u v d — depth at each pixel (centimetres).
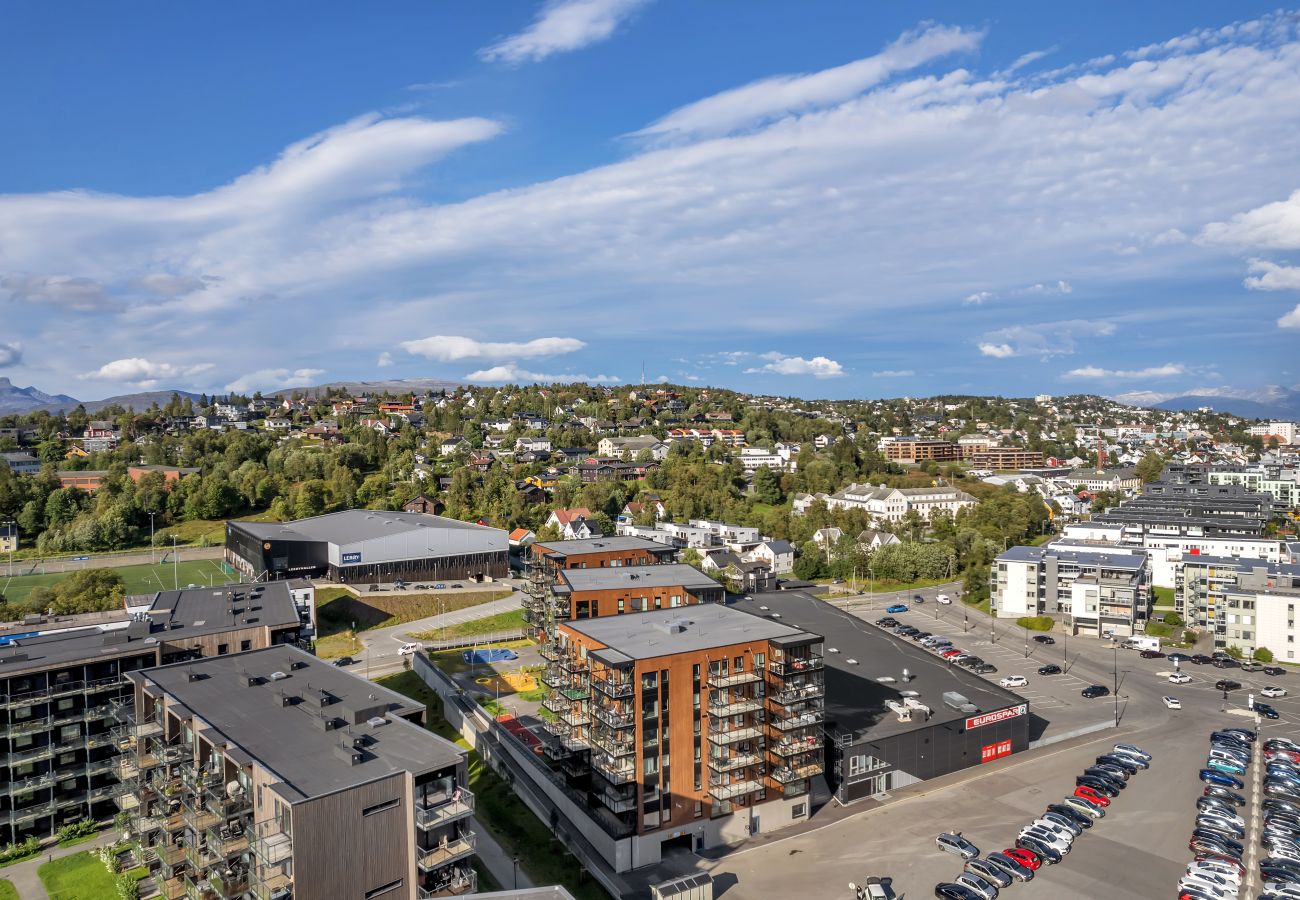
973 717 9694
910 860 7575
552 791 8656
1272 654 13762
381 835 5412
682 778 7756
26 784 7688
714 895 7012
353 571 17512
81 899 6875
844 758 8756
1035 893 7044
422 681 12750
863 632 12812
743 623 9006
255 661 8119
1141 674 13312
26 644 8656
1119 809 8575
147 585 17775
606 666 7494
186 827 6450
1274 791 8762
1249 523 19500
